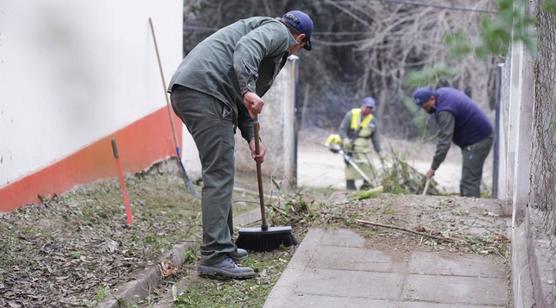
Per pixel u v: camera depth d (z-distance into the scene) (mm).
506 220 7902
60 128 8477
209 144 6285
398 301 5762
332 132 32281
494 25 2430
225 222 6484
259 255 7129
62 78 8438
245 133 7035
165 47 11133
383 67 30766
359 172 15289
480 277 6262
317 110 33031
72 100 8641
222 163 6355
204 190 6426
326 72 32969
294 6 30297
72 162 8734
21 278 6055
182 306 5934
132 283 6102
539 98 5367
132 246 7160
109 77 9344
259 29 6219
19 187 7750
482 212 8227
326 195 11211
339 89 33438
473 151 12227
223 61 6285
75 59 8523
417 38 28781
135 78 10133
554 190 4723
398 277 6285
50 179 8305
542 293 3893
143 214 8617
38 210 7859
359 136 16250
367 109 16188
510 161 8062
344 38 32219
